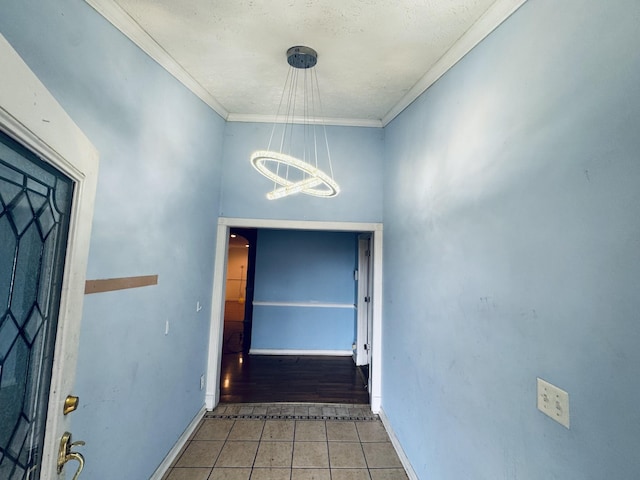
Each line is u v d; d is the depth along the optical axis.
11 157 0.66
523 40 1.27
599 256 0.89
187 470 2.19
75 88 1.32
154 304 1.99
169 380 2.21
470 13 1.54
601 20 0.93
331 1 1.58
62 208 0.90
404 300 2.47
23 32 1.08
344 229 3.14
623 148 0.84
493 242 1.38
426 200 2.11
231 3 1.60
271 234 5.18
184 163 2.34
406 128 2.57
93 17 1.43
